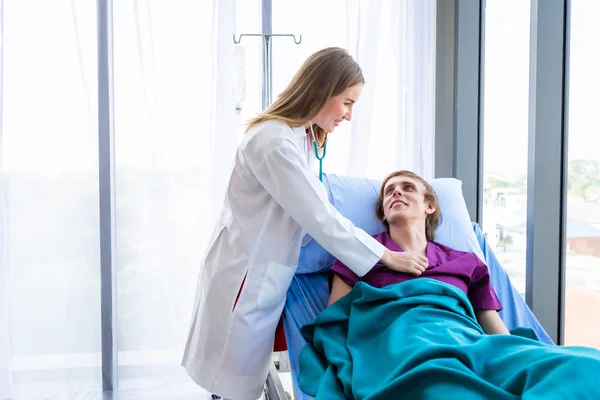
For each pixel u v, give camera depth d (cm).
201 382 137
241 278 132
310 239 150
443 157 242
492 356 95
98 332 219
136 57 213
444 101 242
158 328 223
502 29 214
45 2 205
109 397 214
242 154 130
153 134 214
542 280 183
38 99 206
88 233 215
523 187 201
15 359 212
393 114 239
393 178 154
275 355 204
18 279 210
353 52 227
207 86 220
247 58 224
